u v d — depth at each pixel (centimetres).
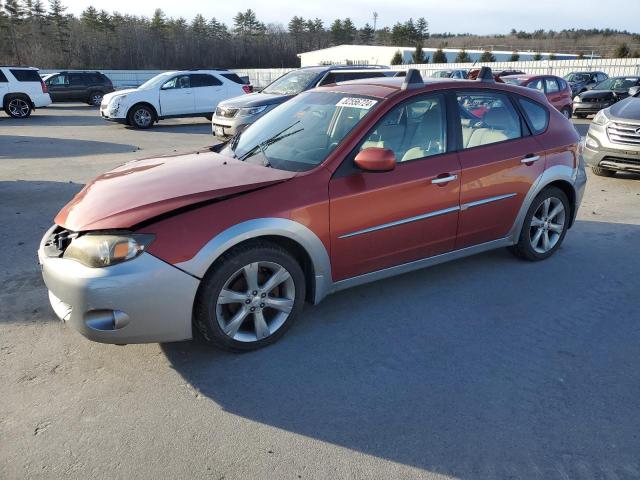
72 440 270
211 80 1742
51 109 2464
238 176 356
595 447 266
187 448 265
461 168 420
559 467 253
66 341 363
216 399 304
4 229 600
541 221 500
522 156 460
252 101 1158
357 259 381
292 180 350
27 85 1961
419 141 407
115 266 296
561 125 503
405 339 369
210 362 340
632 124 818
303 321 393
